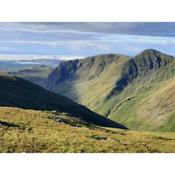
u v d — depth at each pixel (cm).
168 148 4581
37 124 5047
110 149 3941
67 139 4141
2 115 5353
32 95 13888
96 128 6488
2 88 13050
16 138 3862
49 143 3859
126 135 5725
